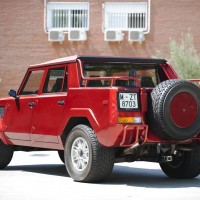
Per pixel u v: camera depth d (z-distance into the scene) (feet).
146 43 91.81
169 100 31.65
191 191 31.17
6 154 42.22
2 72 94.12
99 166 32.78
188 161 35.99
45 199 28.12
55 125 35.83
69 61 35.76
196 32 91.20
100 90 32.53
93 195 29.32
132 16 92.22
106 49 92.68
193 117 32.48
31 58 93.86
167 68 38.11
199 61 81.00
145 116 32.35
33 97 38.42
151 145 33.45
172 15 91.40
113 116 31.60
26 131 38.88
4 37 93.86
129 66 37.37
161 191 31.04
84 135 33.27
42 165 45.96
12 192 30.42
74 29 92.84
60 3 93.35
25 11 93.66
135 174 39.34
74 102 34.27
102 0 92.68
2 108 41.91
